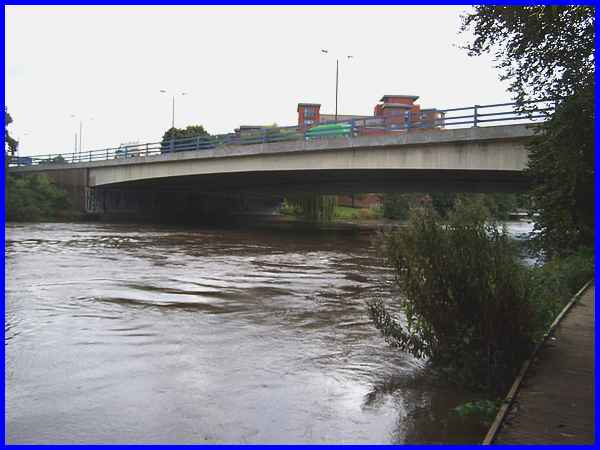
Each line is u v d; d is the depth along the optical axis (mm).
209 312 11320
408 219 7188
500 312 6566
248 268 19891
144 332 9375
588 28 8250
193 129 86188
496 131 27141
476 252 6754
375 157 33094
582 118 9906
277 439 5078
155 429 5273
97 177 55406
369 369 7375
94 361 7539
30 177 55250
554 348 7648
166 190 64375
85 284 15148
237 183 54438
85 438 5051
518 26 8703
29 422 5406
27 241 30109
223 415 5645
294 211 83875
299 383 6738
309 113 107375
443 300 6832
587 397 5727
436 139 29594
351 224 63281
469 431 5297
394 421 5559
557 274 12891
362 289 15102
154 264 20516
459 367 6797
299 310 11742
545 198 16641
